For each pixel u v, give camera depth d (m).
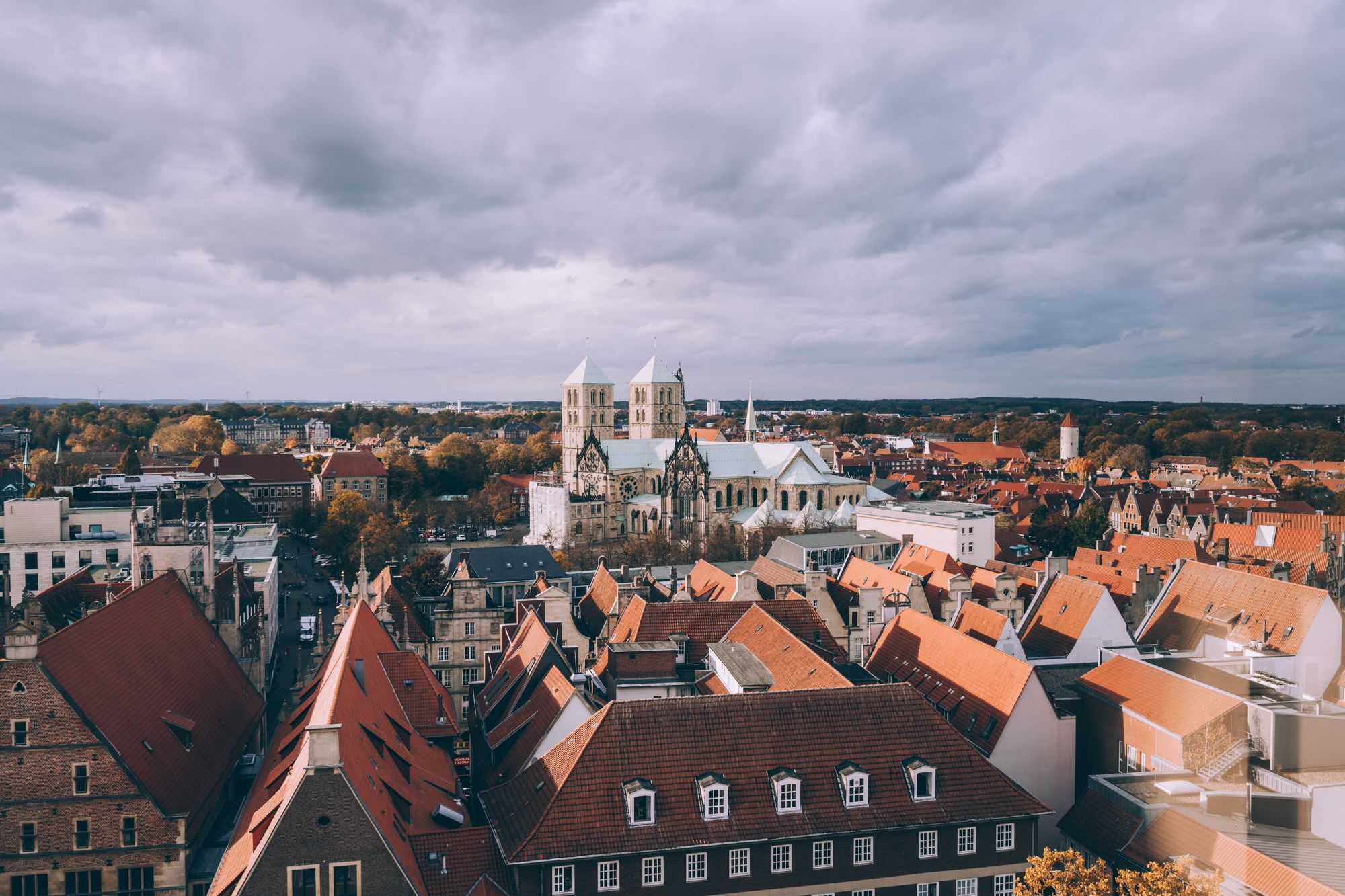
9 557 153.25
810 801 68.06
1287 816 52.59
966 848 69.94
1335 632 62.44
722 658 92.56
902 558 164.38
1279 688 62.53
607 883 63.78
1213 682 75.56
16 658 65.94
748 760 69.06
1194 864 58.94
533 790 68.88
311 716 73.62
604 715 68.81
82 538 158.88
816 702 72.62
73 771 66.88
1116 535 185.38
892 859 68.56
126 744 69.81
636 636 104.00
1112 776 77.19
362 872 58.31
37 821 66.69
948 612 126.75
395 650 96.06
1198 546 171.25
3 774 66.19
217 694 89.81
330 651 97.25
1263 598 104.81
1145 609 132.62
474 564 163.75
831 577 152.12
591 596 144.12
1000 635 106.62
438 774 79.88
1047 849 63.91
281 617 196.00
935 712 73.94
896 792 69.56
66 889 67.31
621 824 64.62
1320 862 48.31
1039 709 84.25
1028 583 139.88
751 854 66.25
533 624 104.56
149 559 106.19
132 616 83.06
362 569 112.56
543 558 167.75
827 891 67.44
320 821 58.03
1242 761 59.62
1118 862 69.31
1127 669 88.00
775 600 117.88
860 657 125.94
